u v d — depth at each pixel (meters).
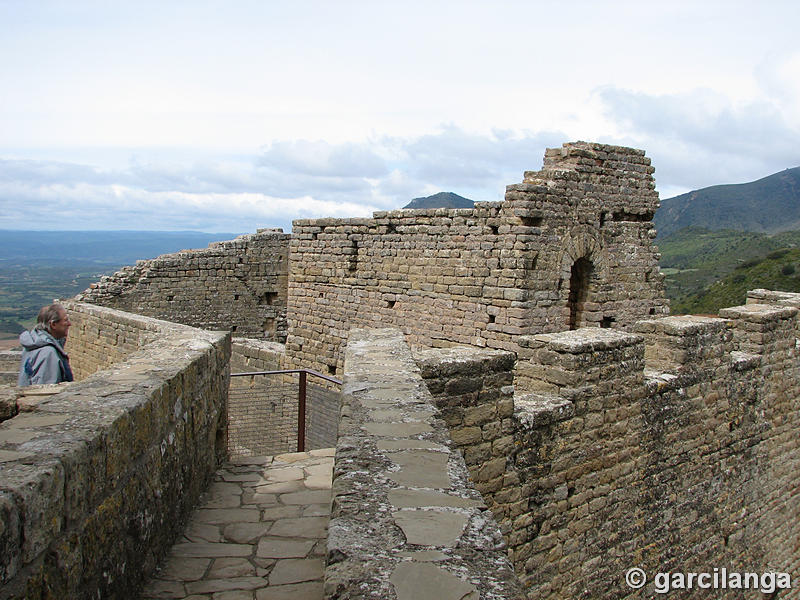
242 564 6.48
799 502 15.44
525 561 9.14
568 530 9.74
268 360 25.73
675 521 11.75
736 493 13.30
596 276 20.42
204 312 29.30
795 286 42.78
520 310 17.86
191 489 7.73
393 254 21.20
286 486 8.74
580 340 9.92
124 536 5.34
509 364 8.60
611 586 10.55
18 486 3.65
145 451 5.91
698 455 12.16
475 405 8.28
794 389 14.85
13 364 24.00
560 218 18.84
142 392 6.05
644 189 21.55
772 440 14.26
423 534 3.69
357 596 3.04
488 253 18.58
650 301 22.27
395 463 4.76
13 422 4.95
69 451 4.30
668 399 11.31
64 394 5.91
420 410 6.01
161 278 28.33
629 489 10.73
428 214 20.03
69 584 4.21
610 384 10.15
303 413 12.62
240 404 18.34
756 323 13.68
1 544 3.37
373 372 7.36
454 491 4.30
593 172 19.91
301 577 6.23
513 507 8.88
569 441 9.58
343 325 22.95
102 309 19.36
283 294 30.56
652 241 22.16
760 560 14.24
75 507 4.34
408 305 20.86
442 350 8.86
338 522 3.80
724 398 12.66
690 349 11.76
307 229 23.97
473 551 3.54
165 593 5.84
